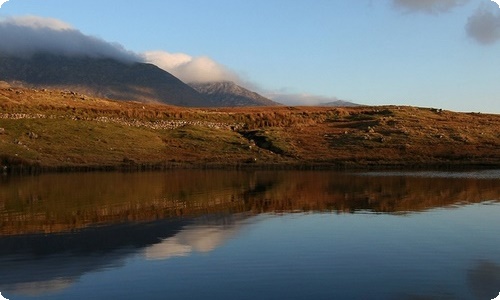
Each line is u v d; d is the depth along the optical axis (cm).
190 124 8675
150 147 7281
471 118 10462
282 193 3672
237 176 5266
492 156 7356
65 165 5975
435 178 4928
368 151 7619
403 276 1596
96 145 6919
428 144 8044
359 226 2372
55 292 1471
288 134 8594
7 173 5472
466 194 3609
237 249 1928
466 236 2139
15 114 7300
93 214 2716
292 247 1955
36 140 6625
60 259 1791
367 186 4150
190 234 2195
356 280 1557
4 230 2277
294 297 1420
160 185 4256
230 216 2669
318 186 4166
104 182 4525
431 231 2252
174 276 1598
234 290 1478
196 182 4534
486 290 1475
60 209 2873
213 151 7431
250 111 10644
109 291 1476
